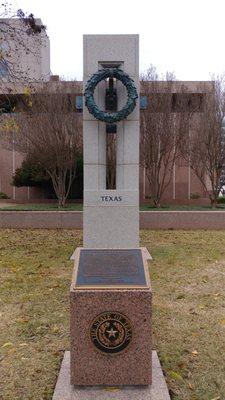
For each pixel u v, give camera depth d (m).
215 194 21.12
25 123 19.72
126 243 8.73
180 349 4.38
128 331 3.48
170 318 5.29
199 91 21.23
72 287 3.50
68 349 4.36
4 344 4.50
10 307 5.70
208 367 4.00
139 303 3.47
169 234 12.28
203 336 4.71
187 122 20.39
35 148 20.64
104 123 8.73
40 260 8.85
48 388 3.63
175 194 25.67
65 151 20.27
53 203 25.47
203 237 11.73
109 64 8.70
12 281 7.09
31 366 4.02
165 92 19.97
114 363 3.51
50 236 11.92
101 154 8.76
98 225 8.73
